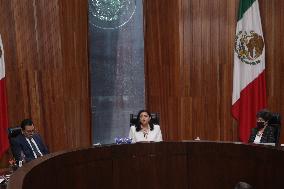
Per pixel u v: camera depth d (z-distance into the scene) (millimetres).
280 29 6949
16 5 6430
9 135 5246
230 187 2289
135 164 2326
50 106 6801
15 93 6539
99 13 7297
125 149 2303
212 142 2330
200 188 2363
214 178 2328
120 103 7582
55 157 1963
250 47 6836
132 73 7520
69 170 2064
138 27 7410
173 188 2385
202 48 7020
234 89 6949
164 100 7148
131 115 5816
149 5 7012
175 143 2373
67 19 6738
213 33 7000
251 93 6914
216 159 2322
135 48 7465
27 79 6621
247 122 6922
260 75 6879
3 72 6270
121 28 7422
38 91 6703
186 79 7055
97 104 7496
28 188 1641
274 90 7059
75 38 6824
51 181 1916
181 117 7117
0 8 6305
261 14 6934
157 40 7055
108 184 2248
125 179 2303
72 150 2109
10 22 6414
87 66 6973
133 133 5645
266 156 2123
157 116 5898
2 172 4172
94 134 7523
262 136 5277
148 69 7176
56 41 6715
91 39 7320
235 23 6957
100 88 7480
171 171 2375
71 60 6844
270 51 7000
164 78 7102
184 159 2387
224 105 7121
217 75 7066
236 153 2258
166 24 6977
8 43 6426
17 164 4723
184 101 7094
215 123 7148
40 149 5406
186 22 6945
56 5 6652
